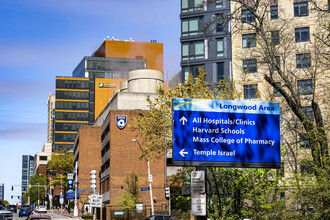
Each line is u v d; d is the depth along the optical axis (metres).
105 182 82.38
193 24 71.94
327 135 21.95
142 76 91.50
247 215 25.95
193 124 20.14
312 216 20.44
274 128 21.36
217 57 69.00
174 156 19.62
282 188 24.25
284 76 24.09
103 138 89.19
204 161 20.05
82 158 97.56
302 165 21.69
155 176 72.50
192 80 35.56
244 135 20.86
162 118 36.41
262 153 21.00
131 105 83.56
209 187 28.34
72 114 199.50
